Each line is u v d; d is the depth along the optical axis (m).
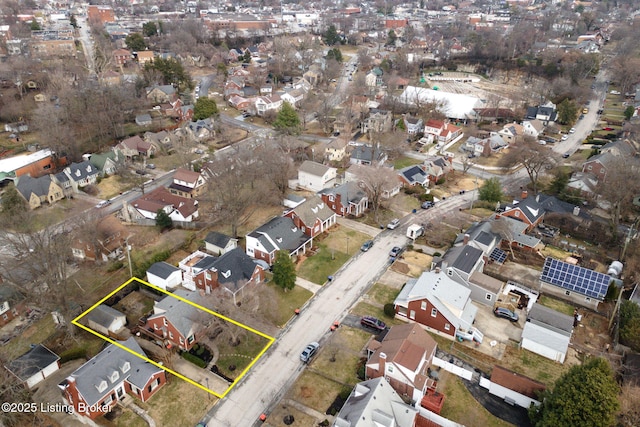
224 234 71.56
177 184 90.12
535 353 51.25
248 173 81.00
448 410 44.03
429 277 56.91
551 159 90.94
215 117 123.69
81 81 125.75
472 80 181.75
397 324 55.31
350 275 64.56
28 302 57.38
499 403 44.91
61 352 51.84
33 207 83.75
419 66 190.62
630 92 156.38
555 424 38.62
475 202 84.94
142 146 106.38
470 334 52.50
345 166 101.38
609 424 37.25
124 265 66.94
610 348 52.00
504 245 71.69
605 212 81.75
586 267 66.25
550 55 182.00
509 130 117.19
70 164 97.44
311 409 44.44
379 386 41.41
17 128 111.81
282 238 68.31
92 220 69.56
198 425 42.62
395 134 109.88
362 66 191.75
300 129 119.25
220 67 169.12
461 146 113.44
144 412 44.25
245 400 45.56
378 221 78.62
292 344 52.44
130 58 178.25
